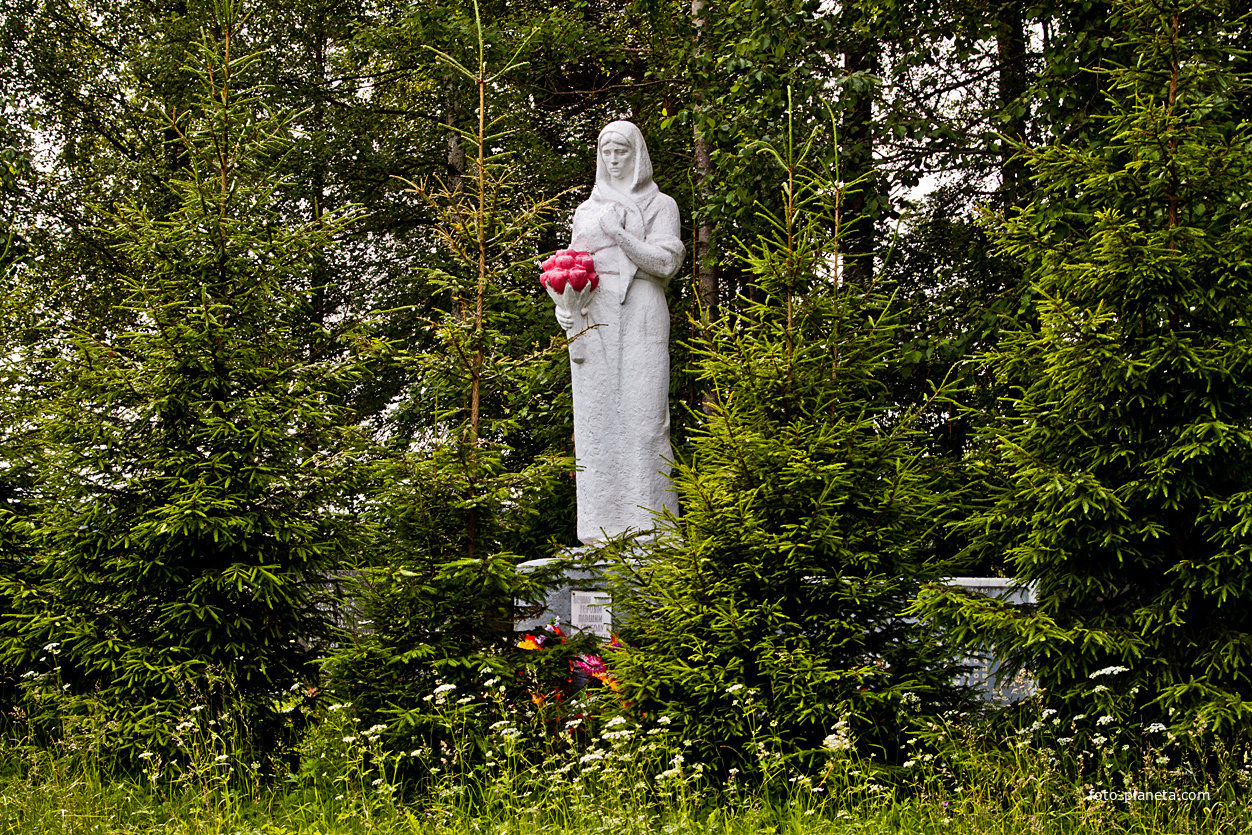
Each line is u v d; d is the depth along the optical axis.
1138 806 5.10
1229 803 5.05
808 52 10.84
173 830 5.36
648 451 8.70
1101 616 5.74
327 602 6.90
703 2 11.73
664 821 5.41
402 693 6.11
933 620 6.06
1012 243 6.47
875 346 6.37
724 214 10.77
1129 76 6.23
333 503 6.86
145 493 6.64
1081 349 5.74
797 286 6.38
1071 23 10.18
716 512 5.95
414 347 16.23
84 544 6.50
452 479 6.41
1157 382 5.78
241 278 6.88
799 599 6.02
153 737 6.11
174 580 6.58
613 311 8.70
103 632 6.45
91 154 16.78
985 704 6.11
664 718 5.62
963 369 10.22
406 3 13.86
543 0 14.82
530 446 14.40
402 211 17.09
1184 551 5.73
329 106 16.48
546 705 6.23
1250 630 5.66
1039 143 11.30
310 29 16.55
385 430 14.27
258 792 6.11
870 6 10.91
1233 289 5.78
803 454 5.90
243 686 6.62
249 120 7.16
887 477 6.17
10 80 16.27
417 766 6.08
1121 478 5.85
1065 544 5.82
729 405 6.25
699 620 5.94
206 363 6.62
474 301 7.18
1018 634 5.73
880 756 5.92
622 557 6.41
